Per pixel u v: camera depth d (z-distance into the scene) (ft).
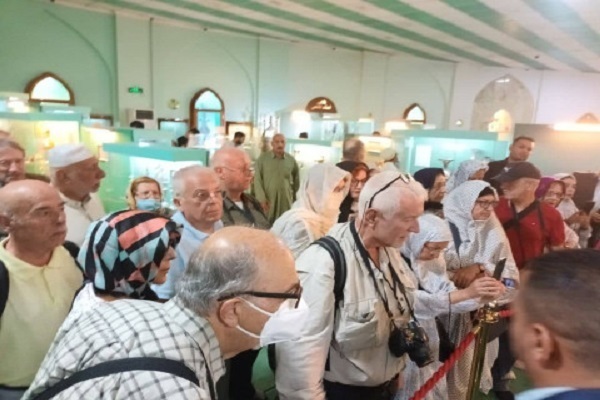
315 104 43.70
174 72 35.60
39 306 4.43
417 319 5.41
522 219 7.94
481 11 26.27
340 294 4.50
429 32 33.40
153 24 33.65
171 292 5.84
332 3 26.22
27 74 29.45
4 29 28.17
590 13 24.85
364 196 4.67
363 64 45.57
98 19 31.45
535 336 2.12
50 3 29.37
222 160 8.45
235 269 2.62
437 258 6.16
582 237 11.69
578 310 1.97
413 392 6.09
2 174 7.38
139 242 3.90
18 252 4.45
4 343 4.29
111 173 14.84
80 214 6.99
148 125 34.14
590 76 49.73
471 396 5.52
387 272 4.83
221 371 2.73
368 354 4.64
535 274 2.20
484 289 5.17
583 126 15.33
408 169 18.47
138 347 2.40
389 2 25.31
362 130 36.73
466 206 6.89
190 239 6.27
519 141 12.11
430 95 49.42
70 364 2.43
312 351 4.19
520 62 46.24
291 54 41.45
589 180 14.17
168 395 2.23
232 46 37.96
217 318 2.68
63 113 18.19
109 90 33.06
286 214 7.41
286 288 2.76
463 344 5.18
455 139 17.10
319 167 7.58
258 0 26.27
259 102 40.24
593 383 1.94
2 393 4.33
